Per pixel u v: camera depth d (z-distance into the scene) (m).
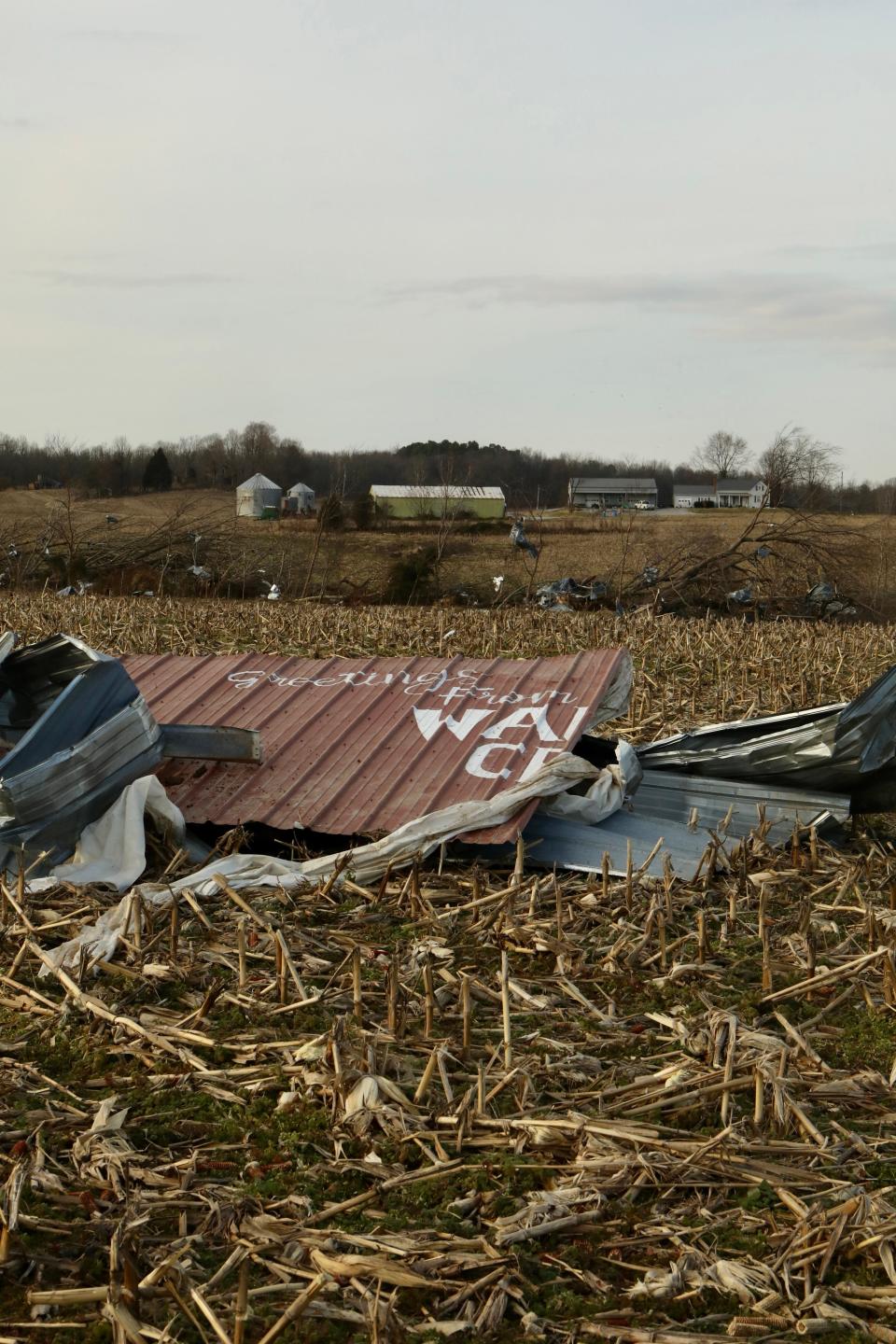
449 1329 4.98
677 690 21.61
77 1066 7.32
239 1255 5.42
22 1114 6.68
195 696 14.18
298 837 11.55
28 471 114.75
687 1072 6.96
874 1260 5.47
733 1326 5.00
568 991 8.23
